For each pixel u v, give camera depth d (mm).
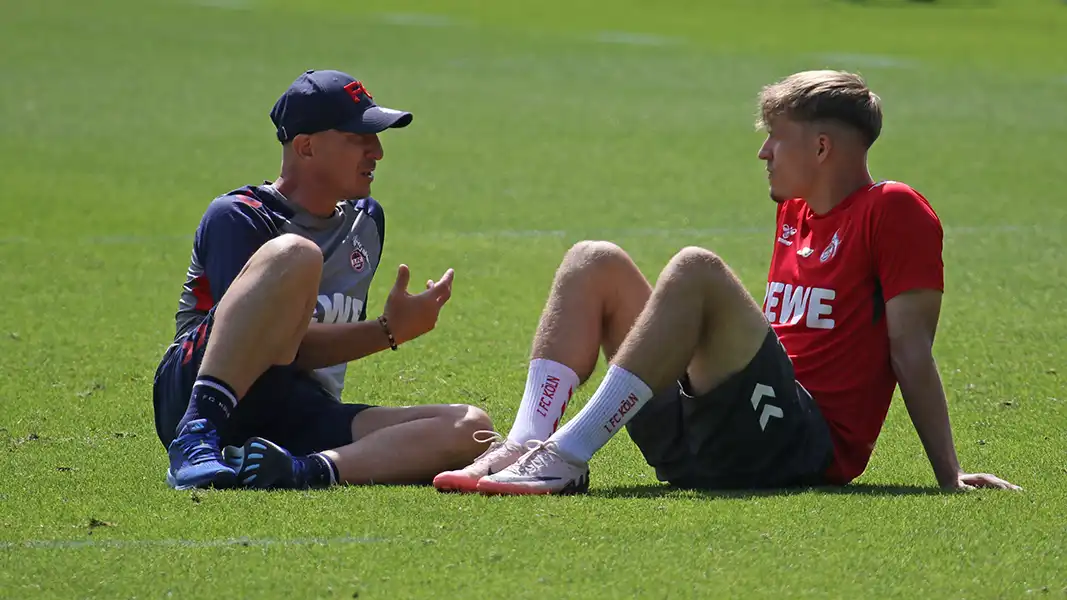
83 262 34812
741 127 61219
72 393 22359
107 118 60906
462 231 39906
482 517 14117
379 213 18422
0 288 31656
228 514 14273
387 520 14000
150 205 42969
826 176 16312
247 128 59031
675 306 15109
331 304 17531
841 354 16219
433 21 108188
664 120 62875
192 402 15898
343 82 17312
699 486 16297
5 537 13672
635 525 13852
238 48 87688
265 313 15789
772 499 14984
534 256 36469
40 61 79438
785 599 11859
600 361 24562
